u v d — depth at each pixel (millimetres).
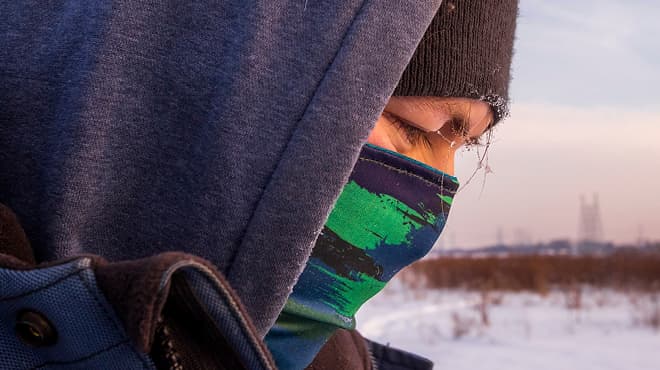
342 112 666
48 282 492
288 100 673
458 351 8062
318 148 656
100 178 660
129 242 675
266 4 701
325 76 677
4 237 590
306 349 806
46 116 676
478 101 866
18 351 561
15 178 664
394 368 1373
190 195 667
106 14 688
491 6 846
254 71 677
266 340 780
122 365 531
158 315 461
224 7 723
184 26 710
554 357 7633
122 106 675
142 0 702
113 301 475
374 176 825
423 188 845
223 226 648
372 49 685
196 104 693
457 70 812
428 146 892
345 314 845
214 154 663
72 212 645
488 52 841
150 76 691
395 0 703
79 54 685
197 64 700
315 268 810
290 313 786
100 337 513
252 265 642
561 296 14664
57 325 516
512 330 9844
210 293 533
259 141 664
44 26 717
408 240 849
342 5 698
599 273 16328
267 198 646
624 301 13633
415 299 15125
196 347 585
